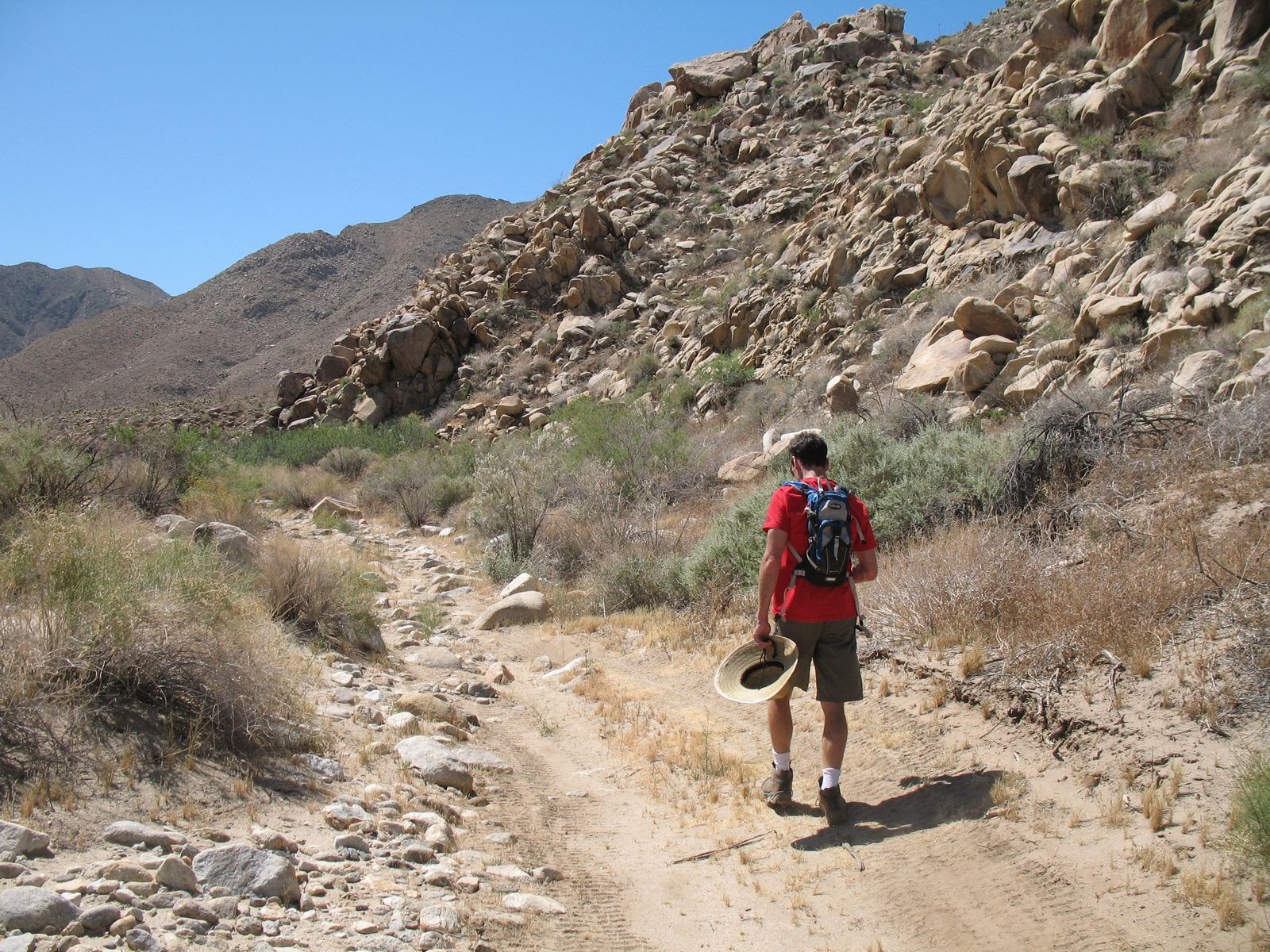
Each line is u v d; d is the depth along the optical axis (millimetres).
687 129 43906
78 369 83000
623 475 17016
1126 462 8039
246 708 5652
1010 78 20922
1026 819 4539
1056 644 5707
